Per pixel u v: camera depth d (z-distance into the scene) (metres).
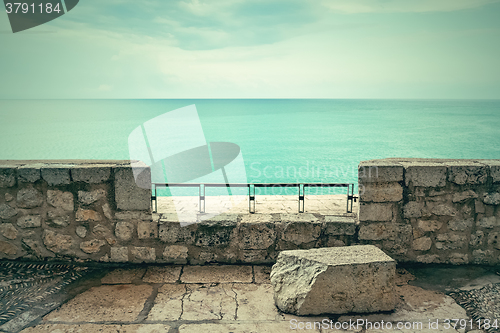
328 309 3.32
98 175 4.08
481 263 4.25
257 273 4.09
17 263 4.22
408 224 4.20
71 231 4.20
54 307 3.37
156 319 3.20
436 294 3.66
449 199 4.14
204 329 3.07
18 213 4.17
